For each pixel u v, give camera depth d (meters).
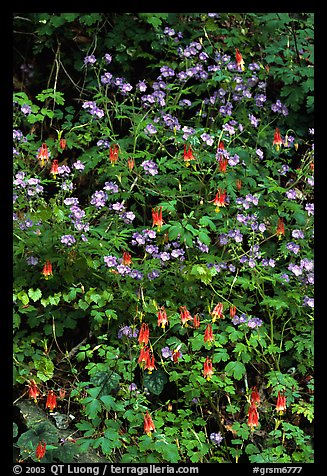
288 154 5.52
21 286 4.41
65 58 5.79
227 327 4.37
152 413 4.27
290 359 4.71
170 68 5.44
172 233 4.21
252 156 5.27
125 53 5.67
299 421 4.54
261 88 5.72
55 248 4.46
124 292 4.38
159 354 4.43
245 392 4.60
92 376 4.12
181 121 5.62
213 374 4.43
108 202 5.21
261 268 4.81
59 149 5.14
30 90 5.81
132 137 5.36
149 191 4.98
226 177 4.96
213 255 4.67
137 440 4.15
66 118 5.51
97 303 4.30
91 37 5.75
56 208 4.35
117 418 4.27
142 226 4.97
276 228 5.09
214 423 4.49
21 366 4.30
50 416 4.23
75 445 3.90
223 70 5.54
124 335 4.41
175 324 4.50
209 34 5.96
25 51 5.79
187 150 4.68
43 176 5.45
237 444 4.41
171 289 4.57
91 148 5.27
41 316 4.46
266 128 5.68
